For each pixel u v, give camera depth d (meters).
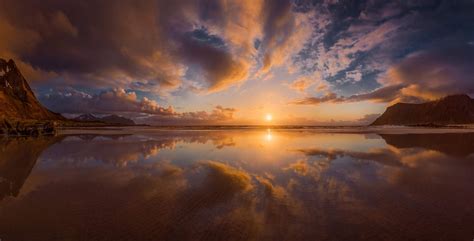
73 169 11.56
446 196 7.56
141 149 19.08
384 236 5.01
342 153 16.84
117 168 11.83
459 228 5.35
